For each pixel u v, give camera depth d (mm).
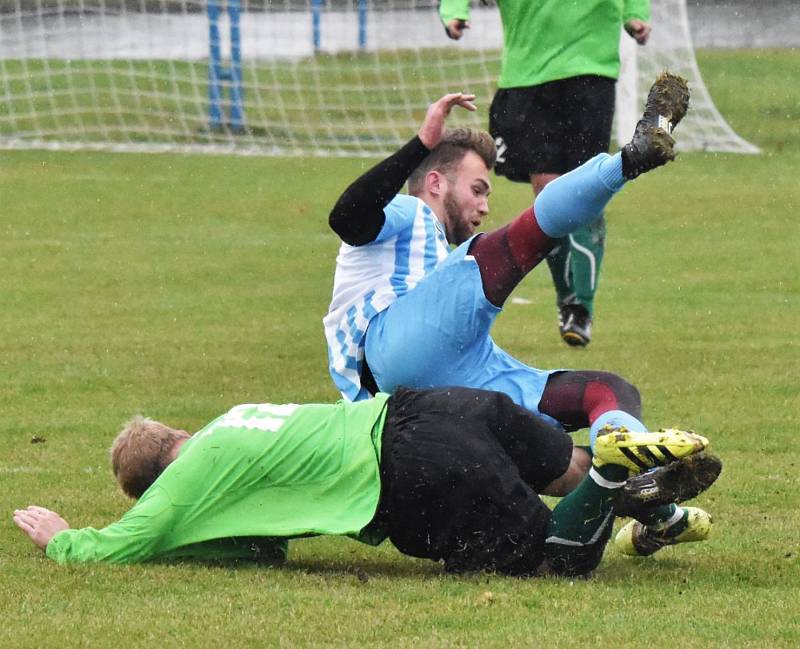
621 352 24828
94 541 13234
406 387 13719
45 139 51719
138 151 50188
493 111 27266
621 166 13391
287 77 61500
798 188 43906
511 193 43625
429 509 12758
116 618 11477
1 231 37406
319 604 11906
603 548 12883
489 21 71375
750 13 84062
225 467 13078
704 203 41562
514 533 12703
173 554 13320
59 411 20891
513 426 12930
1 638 10984
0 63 62156
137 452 13898
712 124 53219
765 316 27938
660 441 11812
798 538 14492
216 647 10789
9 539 14359
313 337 26422
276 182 45344
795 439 19016
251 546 13461
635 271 32812
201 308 28906
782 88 64312
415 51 66688
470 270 13984
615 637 11008
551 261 24734
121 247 35500
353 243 14719
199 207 41219
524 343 25734
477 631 11180
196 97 54688
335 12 73062
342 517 12797
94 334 26469
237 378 23109
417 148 14164
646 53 54625
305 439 13000
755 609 11820
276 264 33656
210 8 54094
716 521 15242
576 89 26375
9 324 27312
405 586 12547
